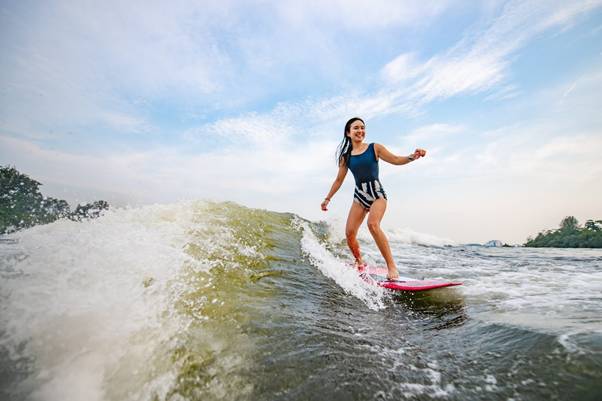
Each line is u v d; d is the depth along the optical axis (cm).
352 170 398
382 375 144
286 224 619
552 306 249
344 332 197
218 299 212
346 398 126
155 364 143
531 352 155
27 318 152
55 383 127
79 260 212
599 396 117
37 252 216
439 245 1141
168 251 264
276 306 225
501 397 124
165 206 411
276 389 131
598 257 787
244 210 579
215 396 127
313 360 155
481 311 246
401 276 408
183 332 168
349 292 303
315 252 459
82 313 164
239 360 150
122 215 337
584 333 167
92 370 136
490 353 162
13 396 118
